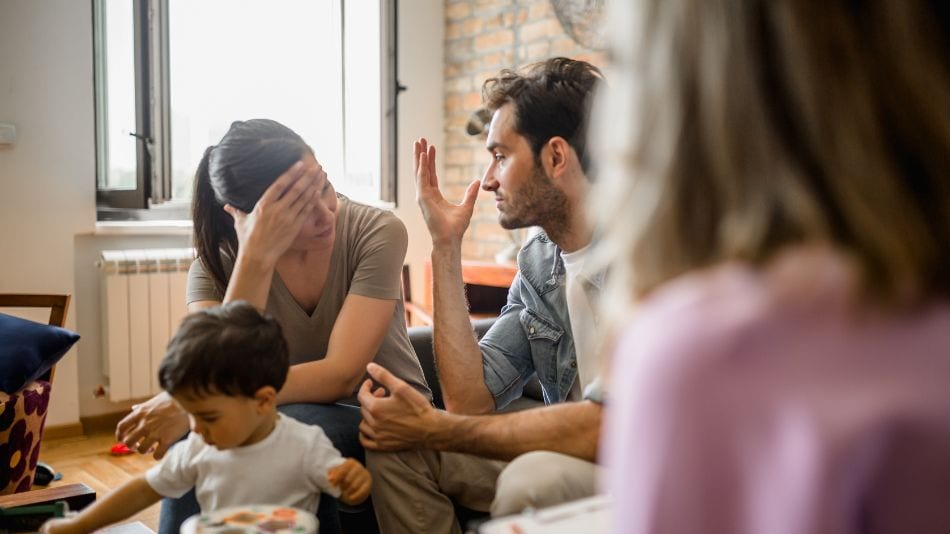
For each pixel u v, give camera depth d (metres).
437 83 4.75
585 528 0.90
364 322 1.70
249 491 1.33
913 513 0.47
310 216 1.70
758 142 0.53
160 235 3.92
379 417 1.47
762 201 0.53
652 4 0.57
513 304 1.85
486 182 1.73
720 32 0.54
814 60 0.52
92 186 3.69
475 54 4.55
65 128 3.60
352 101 4.44
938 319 0.49
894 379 0.47
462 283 1.78
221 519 1.21
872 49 0.52
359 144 4.48
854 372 0.48
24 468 2.57
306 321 1.79
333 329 1.72
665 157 0.56
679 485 0.50
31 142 3.53
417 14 4.64
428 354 2.27
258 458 1.33
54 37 3.55
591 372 1.60
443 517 1.54
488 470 1.58
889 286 0.49
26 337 2.62
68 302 2.83
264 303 1.63
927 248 0.50
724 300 0.51
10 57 3.46
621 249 0.58
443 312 1.75
